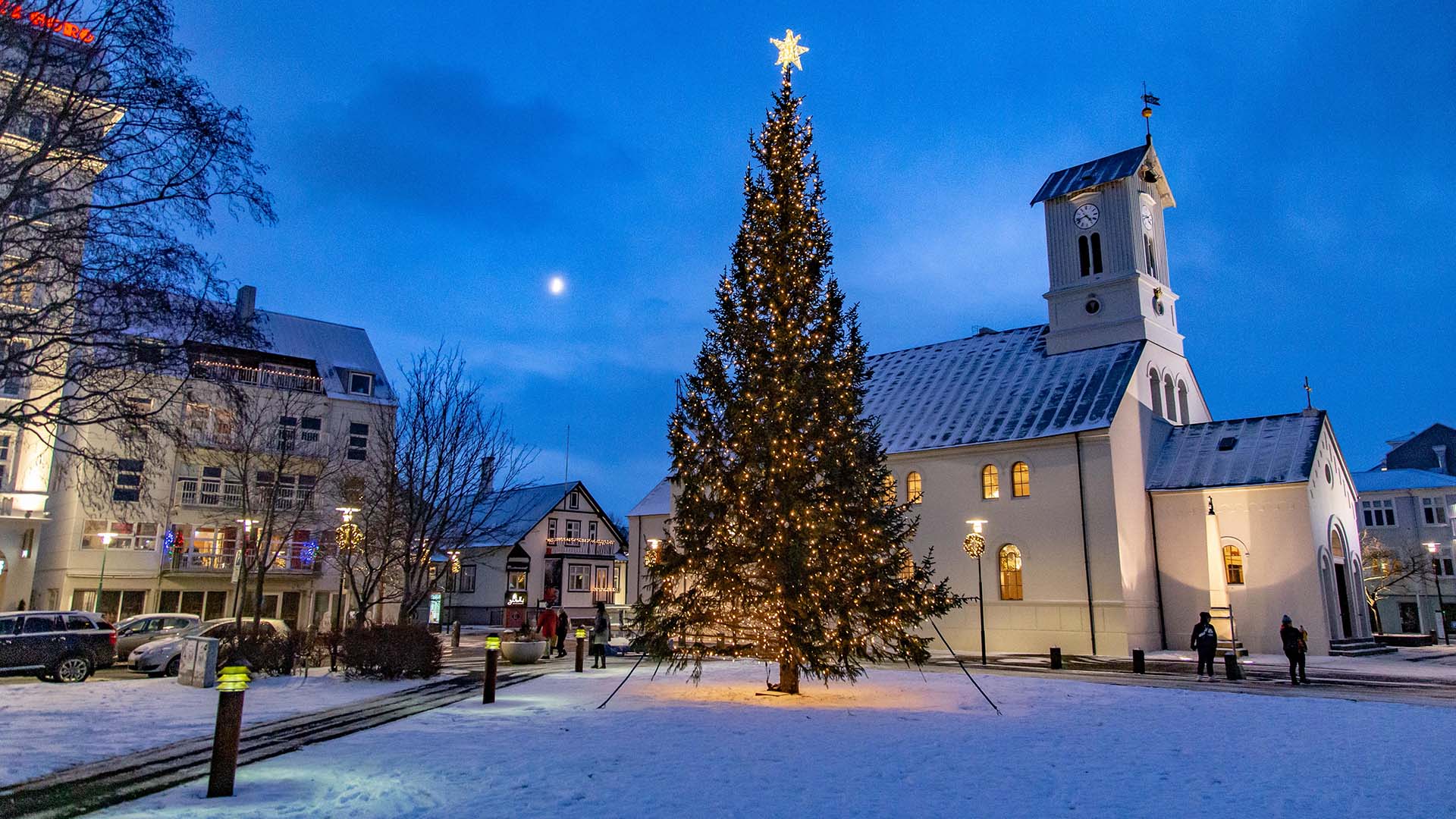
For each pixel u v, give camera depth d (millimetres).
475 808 9336
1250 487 37375
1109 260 43906
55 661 23641
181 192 16578
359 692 20547
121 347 15562
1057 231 45938
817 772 11391
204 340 17141
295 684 22062
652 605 20438
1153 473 40562
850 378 20578
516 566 64312
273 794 9922
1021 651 38188
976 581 39938
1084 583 37094
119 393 16641
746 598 19703
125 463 19906
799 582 18859
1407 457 75125
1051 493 38531
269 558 42875
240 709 10117
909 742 13656
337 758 12062
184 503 42656
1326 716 17266
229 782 9914
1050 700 19375
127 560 41594
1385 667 30641
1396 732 15359
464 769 11305
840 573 19328
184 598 42844
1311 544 35844
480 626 63812
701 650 20281
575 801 9719
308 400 41281
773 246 21141
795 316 20828
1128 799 10164
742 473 20094
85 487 18406
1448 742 14352
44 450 35844
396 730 14648
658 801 9773
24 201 15812
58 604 40500
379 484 32875
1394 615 65250
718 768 11523
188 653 21422
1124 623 35906
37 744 13234
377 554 32594
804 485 19734
